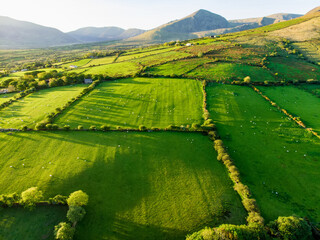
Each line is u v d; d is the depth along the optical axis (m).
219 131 65.31
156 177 46.69
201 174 47.69
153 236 34.41
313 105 84.00
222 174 47.94
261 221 34.00
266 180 46.53
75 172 47.34
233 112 76.50
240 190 41.88
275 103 83.81
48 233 33.88
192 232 34.78
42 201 39.06
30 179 45.44
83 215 35.75
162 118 73.19
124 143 58.62
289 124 69.38
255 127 67.56
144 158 52.56
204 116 72.69
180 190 43.34
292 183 45.78
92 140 59.91
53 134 62.62
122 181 45.44
